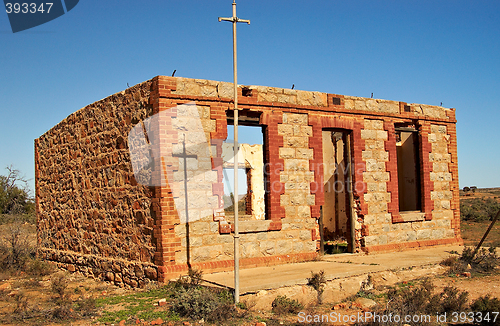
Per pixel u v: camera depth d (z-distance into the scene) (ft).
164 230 37.86
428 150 57.67
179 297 30.96
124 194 42.83
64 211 54.80
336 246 65.26
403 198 61.46
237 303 30.81
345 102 50.88
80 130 51.31
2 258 52.60
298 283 34.99
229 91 42.96
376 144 53.16
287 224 45.70
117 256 43.55
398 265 43.14
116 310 31.78
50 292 39.88
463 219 107.24
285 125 46.32
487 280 42.34
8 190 121.70
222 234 41.57
